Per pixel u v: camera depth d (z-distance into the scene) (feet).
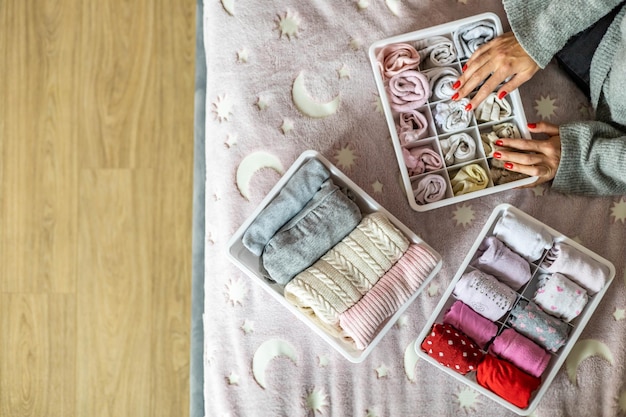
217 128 4.21
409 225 4.16
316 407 4.08
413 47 4.12
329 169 3.91
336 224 3.72
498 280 3.93
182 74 5.49
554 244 3.98
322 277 3.66
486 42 4.15
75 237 5.49
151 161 5.48
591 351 4.09
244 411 4.05
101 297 5.46
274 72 4.21
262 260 3.81
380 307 3.69
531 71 4.01
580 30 3.88
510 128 4.13
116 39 5.49
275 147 4.17
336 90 4.22
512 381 3.73
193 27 5.51
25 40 5.52
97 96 5.49
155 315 5.45
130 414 5.41
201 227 4.53
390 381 4.07
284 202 3.75
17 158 5.53
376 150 4.20
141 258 5.47
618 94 3.85
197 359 4.42
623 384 4.07
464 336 3.84
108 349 5.44
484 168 4.15
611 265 3.89
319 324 3.79
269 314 4.08
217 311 4.11
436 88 4.12
